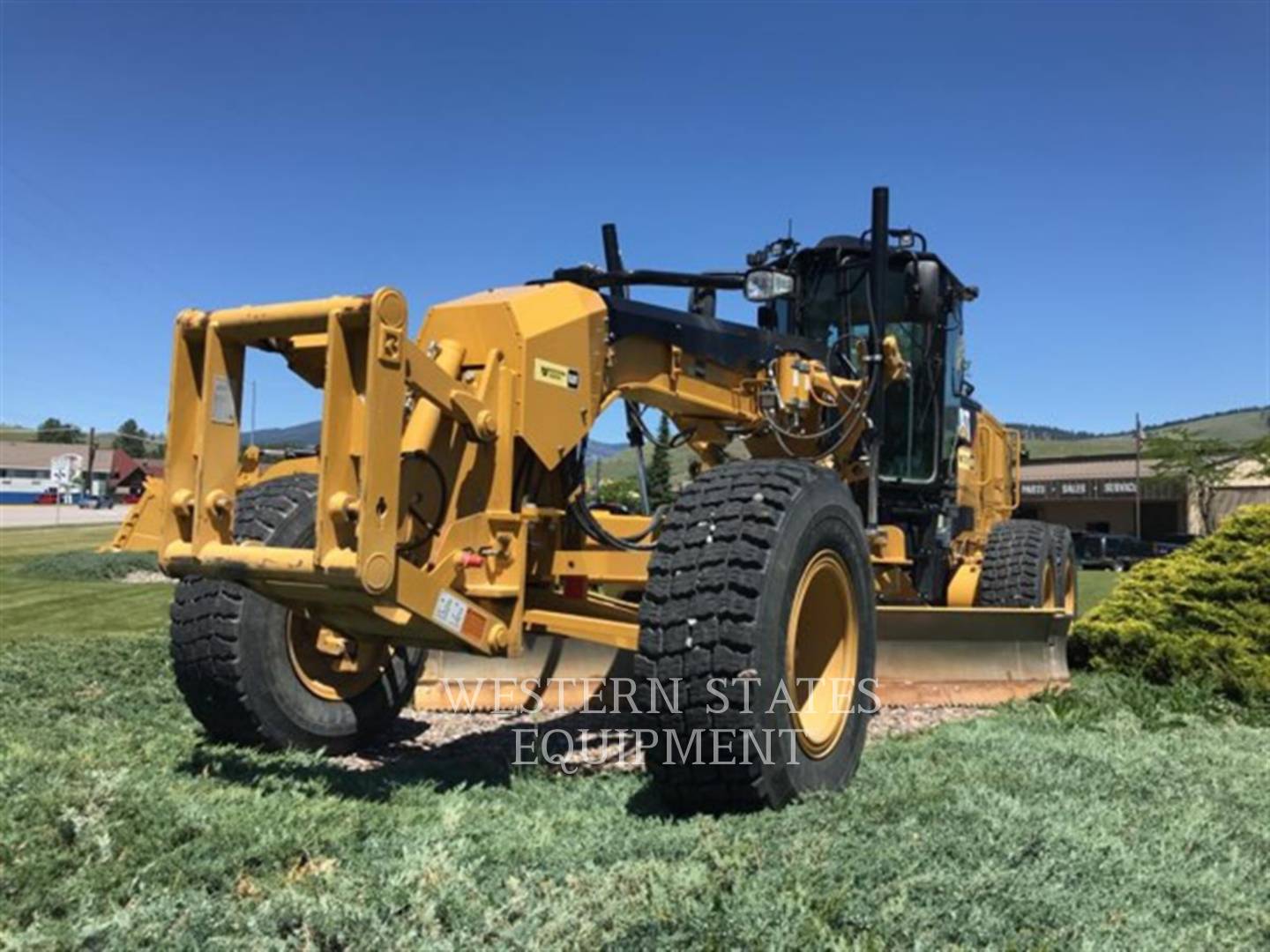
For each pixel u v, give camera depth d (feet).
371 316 10.27
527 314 12.50
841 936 7.95
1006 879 9.20
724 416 16.30
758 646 11.08
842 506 13.16
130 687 19.45
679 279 16.63
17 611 44.50
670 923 8.05
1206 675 23.08
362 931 7.81
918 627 20.68
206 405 11.30
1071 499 169.37
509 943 7.79
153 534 13.88
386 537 10.44
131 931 7.66
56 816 9.60
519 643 12.45
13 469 302.25
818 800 11.64
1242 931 8.89
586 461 14.25
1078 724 18.53
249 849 9.48
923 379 23.15
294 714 14.62
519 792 12.81
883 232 19.74
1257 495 151.74
